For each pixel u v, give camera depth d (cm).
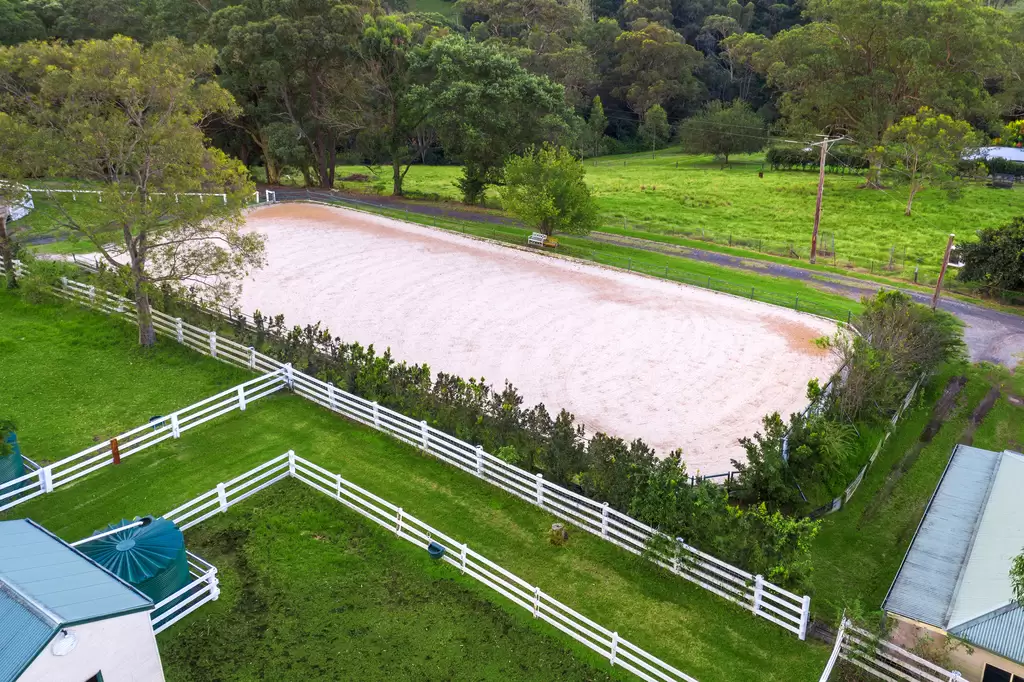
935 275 4906
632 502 1981
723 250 5406
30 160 2953
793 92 8981
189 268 3139
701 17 14575
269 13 6169
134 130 2988
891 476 2561
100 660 1272
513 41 11594
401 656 1622
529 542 2016
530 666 1606
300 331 3017
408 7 14000
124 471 2295
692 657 1638
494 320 3734
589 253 4947
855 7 7656
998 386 3325
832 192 7719
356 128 6669
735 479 2275
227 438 2502
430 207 6400
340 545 1988
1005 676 1445
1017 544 1689
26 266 3700
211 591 1759
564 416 2350
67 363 2997
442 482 2283
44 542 1540
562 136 6350
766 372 3170
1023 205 7100
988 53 7819
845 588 1938
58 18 7031
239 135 7319
